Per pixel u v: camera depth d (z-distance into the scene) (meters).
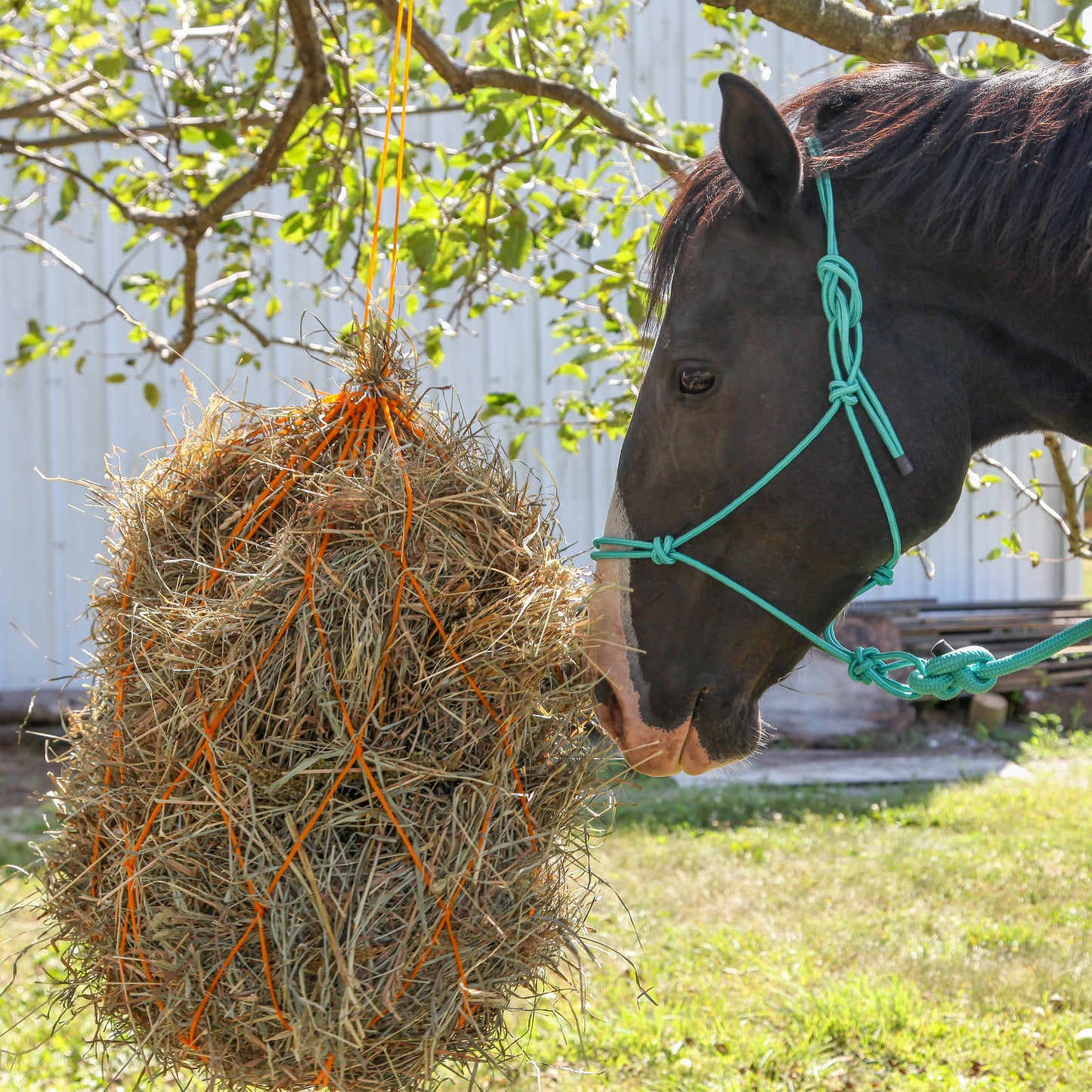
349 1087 1.22
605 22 3.31
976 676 1.45
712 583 1.47
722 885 4.46
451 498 1.31
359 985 1.16
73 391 7.14
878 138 1.47
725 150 1.38
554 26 3.15
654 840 5.07
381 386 1.39
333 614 1.25
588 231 2.97
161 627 1.28
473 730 1.26
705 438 1.44
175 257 7.19
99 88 3.69
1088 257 1.39
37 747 6.91
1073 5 2.29
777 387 1.42
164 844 1.22
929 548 8.19
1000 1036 3.05
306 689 1.23
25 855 4.62
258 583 1.26
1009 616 7.77
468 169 2.86
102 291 3.52
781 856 4.88
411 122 6.43
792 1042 2.99
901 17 2.17
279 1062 1.20
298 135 3.09
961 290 1.48
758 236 1.44
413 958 1.19
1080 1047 2.96
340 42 3.17
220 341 3.53
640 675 1.49
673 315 1.47
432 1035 1.20
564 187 2.88
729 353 1.43
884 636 7.16
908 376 1.44
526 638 1.28
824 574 1.46
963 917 4.09
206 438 1.49
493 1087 2.75
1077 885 4.43
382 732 1.22
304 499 1.37
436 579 1.26
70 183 3.64
